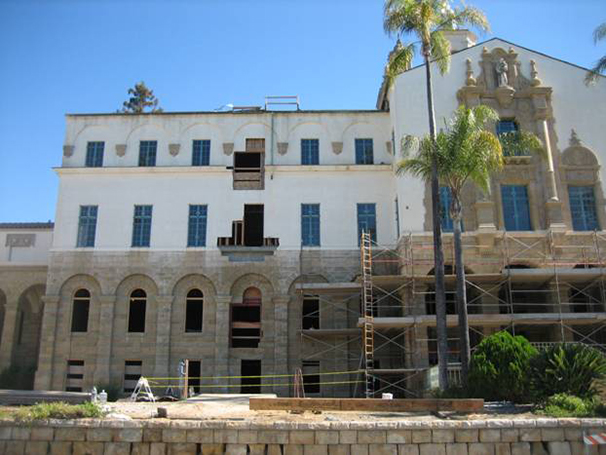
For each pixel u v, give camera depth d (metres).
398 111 37.62
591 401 21.14
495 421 18.00
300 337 37.19
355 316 37.75
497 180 36.28
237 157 42.00
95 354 37.88
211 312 38.50
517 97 37.59
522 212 36.22
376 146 41.00
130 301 39.16
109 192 40.41
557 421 18.08
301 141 41.22
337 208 39.75
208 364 37.66
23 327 43.66
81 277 39.19
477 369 23.53
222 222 39.78
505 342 23.75
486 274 33.38
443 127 37.16
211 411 21.25
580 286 35.84
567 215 36.06
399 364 36.44
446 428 17.86
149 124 41.69
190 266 39.00
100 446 18.25
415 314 33.91
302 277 38.72
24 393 26.59
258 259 39.03
